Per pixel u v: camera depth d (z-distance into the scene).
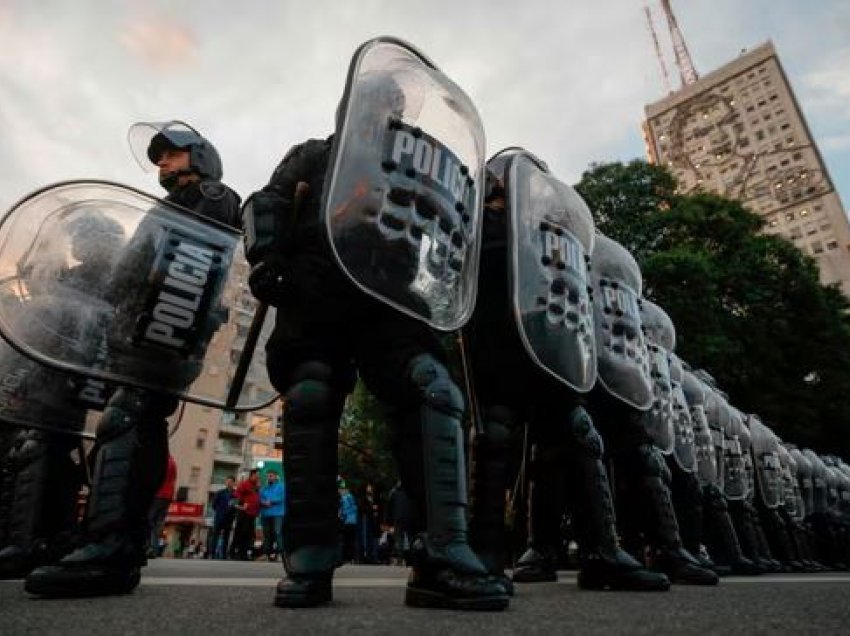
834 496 8.74
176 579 2.89
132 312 2.09
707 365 12.09
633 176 16.33
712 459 4.54
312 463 1.62
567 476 2.52
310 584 1.51
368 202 1.65
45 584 1.64
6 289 1.94
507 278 2.24
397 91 1.85
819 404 13.84
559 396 2.41
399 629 1.06
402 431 1.63
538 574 2.93
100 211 2.15
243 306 2.42
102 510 1.80
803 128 67.88
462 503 1.55
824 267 62.84
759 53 73.06
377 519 10.61
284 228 1.73
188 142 2.47
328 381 1.70
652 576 2.27
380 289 1.59
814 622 1.18
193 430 39.34
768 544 6.36
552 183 2.72
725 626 1.12
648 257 13.58
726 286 14.57
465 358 2.31
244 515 9.46
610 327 3.10
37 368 2.59
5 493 2.60
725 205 16.39
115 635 0.98
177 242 2.25
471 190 1.98
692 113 76.62
